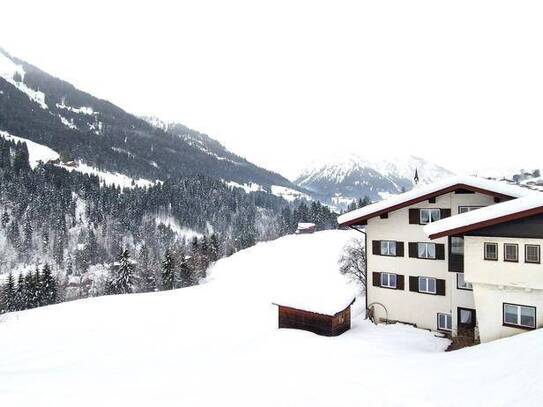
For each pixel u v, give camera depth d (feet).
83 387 52.95
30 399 48.24
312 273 187.01
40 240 453.99
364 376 53.72
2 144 611.47
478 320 72.54
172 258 257.75
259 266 226.58
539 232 65.67
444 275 87.61
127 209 575.38
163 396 48.37
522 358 49.78
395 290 94.89
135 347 87.61
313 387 50.01
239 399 46.75
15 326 107.04
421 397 44.42
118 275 265.95
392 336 84.74
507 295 69.26
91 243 448.24
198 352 79.82
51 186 553.23
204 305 134.51
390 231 95.86
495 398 40.81
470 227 70.49
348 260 149.59
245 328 105.50
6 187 515.09
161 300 142.82
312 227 351.67
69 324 109.29
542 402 37.50
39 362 76.48
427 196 88.07
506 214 66.90
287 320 95.91
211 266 257.75
